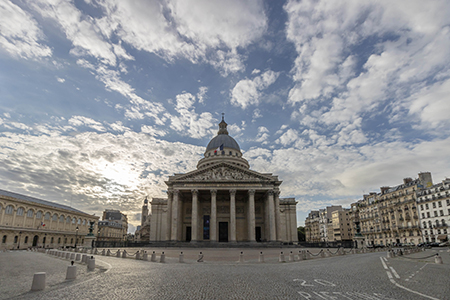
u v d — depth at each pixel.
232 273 23.39
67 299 13.74
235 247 72.62
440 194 100.62
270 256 45.62
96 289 16.17
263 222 92.69
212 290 15.77
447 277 20.78
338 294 14.65
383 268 26.91
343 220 154.62
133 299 13.66
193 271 24.91
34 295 14.72
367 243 135.00
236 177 84.75
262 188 83.19
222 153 114.44
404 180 120.75
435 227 101.38
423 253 55.00
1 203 88.75
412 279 19.78
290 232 99.00
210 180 83.44
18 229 94.62
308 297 13.97
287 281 18.86
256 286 16.97
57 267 29.47
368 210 135.38
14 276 22.67
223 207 92.62
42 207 107.38
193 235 80.31
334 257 44.66
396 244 115.38
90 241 70.00
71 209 135.50
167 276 21.50
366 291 15.42
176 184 83.94
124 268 27.47
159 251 57.16
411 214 111.38
